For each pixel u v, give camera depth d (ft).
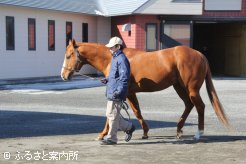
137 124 38.42
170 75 30.37
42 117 41.93
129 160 25.36
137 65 30.55
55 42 89.56
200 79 30.60
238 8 95.50
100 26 99.96
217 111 31.01
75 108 48.47
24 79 80.84
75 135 33.32
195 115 43.98
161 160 25.45
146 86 30.60
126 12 91.50
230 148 28.89
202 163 24.89
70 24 92.99
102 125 37.81
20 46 80.74
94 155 26.48
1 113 44.34
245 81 87.61
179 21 93.91
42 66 86.43
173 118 42.04
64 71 31.76
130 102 31.55
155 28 93.71
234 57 105.91
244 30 101.35
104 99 56.90
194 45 120.47
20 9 80.28
